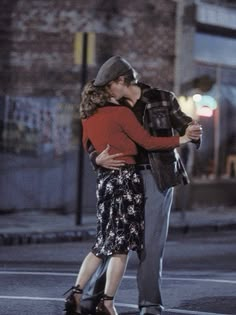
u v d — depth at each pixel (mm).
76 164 28688
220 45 31984
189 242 23203
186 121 10984
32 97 28438
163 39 30109
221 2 31828
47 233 23469
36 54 28719
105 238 10773
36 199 28375
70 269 17438
